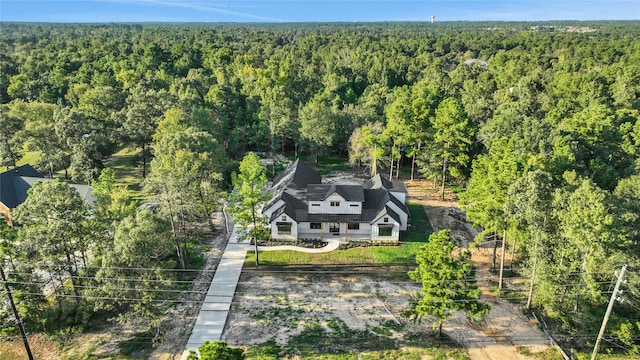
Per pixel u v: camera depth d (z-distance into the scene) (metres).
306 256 47.41
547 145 55.69
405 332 36.03
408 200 62.03
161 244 35.16
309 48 174.50
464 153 61.72
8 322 33.47
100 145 64.44
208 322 36.75
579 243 32.00
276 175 72.38
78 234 34.00
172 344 34.16
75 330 35.03
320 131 73.12
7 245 31.83
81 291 35.47
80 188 56.53
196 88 94.94
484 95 93.94
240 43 194.62
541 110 80.56
